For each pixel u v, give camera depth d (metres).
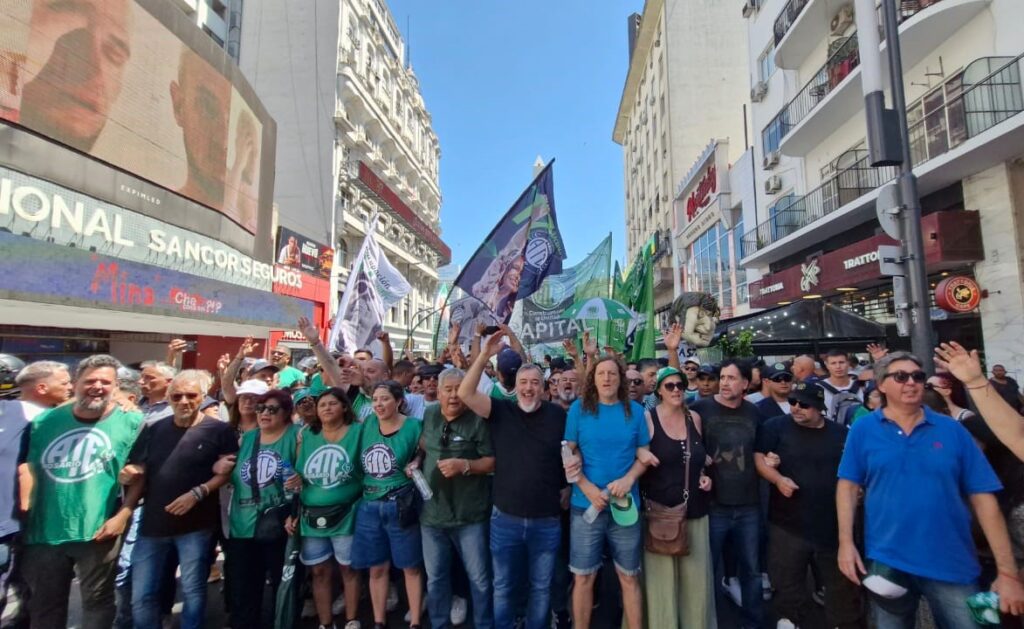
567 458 3.11
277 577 3.71
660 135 32.06
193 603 3.23
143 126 9.85
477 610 3.39
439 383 3.52
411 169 38.97
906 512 2.41
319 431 3.70
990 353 8.81
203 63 11.70
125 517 3.07
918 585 2.44
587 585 3.14
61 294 6.17
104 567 2.98
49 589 2.88
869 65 4.50
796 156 15.59
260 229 14.94
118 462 3.09
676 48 29.48
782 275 14.87
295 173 25.52
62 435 2.97
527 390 3.33
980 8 9.28
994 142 8.07
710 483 3.26
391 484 3.49
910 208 4.28
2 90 7.22
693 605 3.11
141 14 9.76
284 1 26.69
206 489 3.23
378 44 31.62
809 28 14.08
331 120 25.64
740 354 7.32
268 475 3.54
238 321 10.31
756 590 3.42
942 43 10.34
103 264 6.93
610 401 3.23
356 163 27.88
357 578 3.64
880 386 2.59
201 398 3.41
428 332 43.44
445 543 3.43
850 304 12.91
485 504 3.42
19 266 5.65
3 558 2.69
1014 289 8.50
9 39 7.32
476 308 5.69
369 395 4.66
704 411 3.62
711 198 22.69
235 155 13.16
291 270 17.42
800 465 3.24
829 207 13.45
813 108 13.12
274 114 25.89
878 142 4.38
